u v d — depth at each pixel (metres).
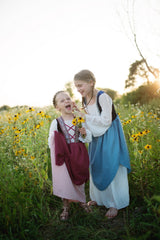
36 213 1.98
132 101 8.97
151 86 8.28
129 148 2.65
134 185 2.29
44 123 3.30
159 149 2.41
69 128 2.17
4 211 1.80
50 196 2.32
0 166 2.23
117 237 1.67
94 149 2.20
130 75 10.75
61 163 1.99
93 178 2.16
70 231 1.79
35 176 2.27
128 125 3.33
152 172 2.15
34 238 1.72
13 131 3.18
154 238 1.54
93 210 2.12
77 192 2.03
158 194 1.94
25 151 2.58
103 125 2.08
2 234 1.69
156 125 3.26
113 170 2.00
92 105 2.21
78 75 2.14
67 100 2.19
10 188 1.89
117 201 2.01
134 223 1.76
